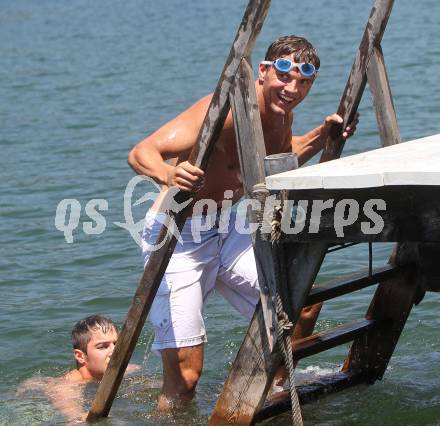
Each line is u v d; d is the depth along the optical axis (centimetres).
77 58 2655
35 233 1059
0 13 4431
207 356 729
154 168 536
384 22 587
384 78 592
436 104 1551
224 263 608
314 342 578
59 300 860
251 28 500
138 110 1800
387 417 604
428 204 469
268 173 498
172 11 3844
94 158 1415
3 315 827
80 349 702
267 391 536
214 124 518
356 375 636
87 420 616
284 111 570
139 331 576
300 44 563
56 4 4650
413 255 603
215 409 553
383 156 508
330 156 607
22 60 2698
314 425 596
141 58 2552
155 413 617
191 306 596
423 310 787
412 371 672
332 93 1717
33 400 668
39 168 1368
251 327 534
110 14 3997
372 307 628
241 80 509
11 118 1800
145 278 560
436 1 2969
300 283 513
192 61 2405
